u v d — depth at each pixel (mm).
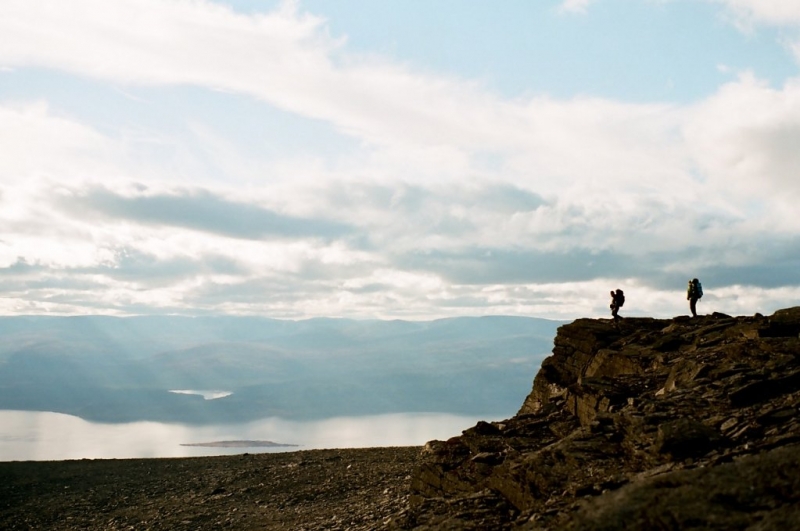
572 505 13703
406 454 42656
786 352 21203
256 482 38750
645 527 9734
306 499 33969
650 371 26188
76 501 37500
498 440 23047
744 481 10180
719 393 18859
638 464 15570
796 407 16141
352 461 41938
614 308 36656
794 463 10281
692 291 35344
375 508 29078
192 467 44938
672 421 16156
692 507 9719
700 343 27281
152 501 36688
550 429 24453
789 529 8539
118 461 48000
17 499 38156
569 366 33500
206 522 31344
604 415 19281
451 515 16641
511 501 17047
